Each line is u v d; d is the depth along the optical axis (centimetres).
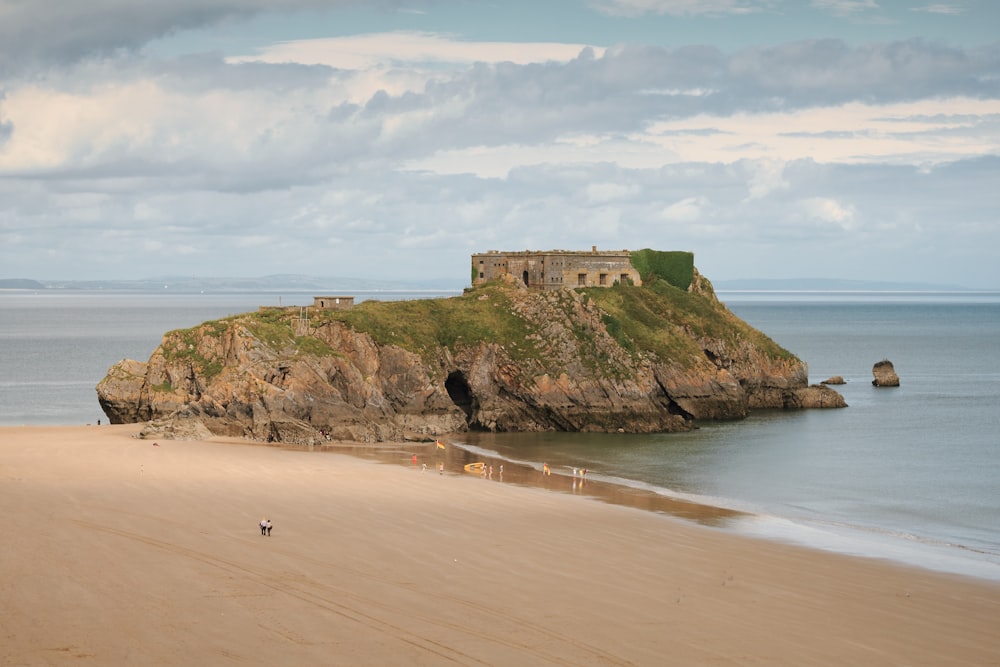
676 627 4922
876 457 11812
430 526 6956
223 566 5462
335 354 12725
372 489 8375
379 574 5531
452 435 13025
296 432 11519
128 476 8356
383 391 13225
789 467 11044
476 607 5025
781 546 7069
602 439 13012
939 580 6281
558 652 4450
